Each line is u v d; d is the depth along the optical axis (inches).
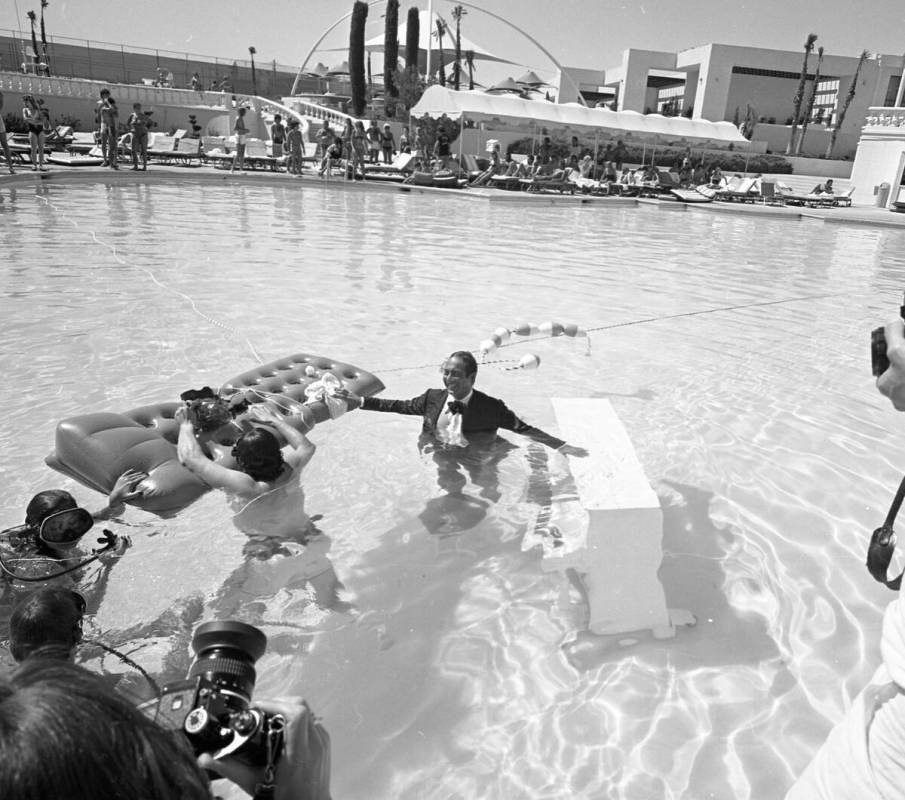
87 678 32.7
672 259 483.8
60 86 1220.5
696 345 264.1
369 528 129.6
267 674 95.3
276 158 976.9
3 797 27.0
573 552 124.1
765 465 165.9
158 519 127.2
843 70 1745.8
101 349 217.3
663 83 2135.8
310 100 1723.7
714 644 105.9
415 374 211.3
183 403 151.9
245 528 126.2
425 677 96.9
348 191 857.5
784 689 98.0
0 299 265.3
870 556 64.7
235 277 328.2
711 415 194.2
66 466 138.0
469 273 377.1
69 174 699.4
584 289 356.8
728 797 81.9
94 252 367.2
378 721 89.5
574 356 239.5
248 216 557.9
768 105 1883.6
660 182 1086.4
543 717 91.7
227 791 68.6
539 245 506.9
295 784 49.3
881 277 455.5
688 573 122.5
